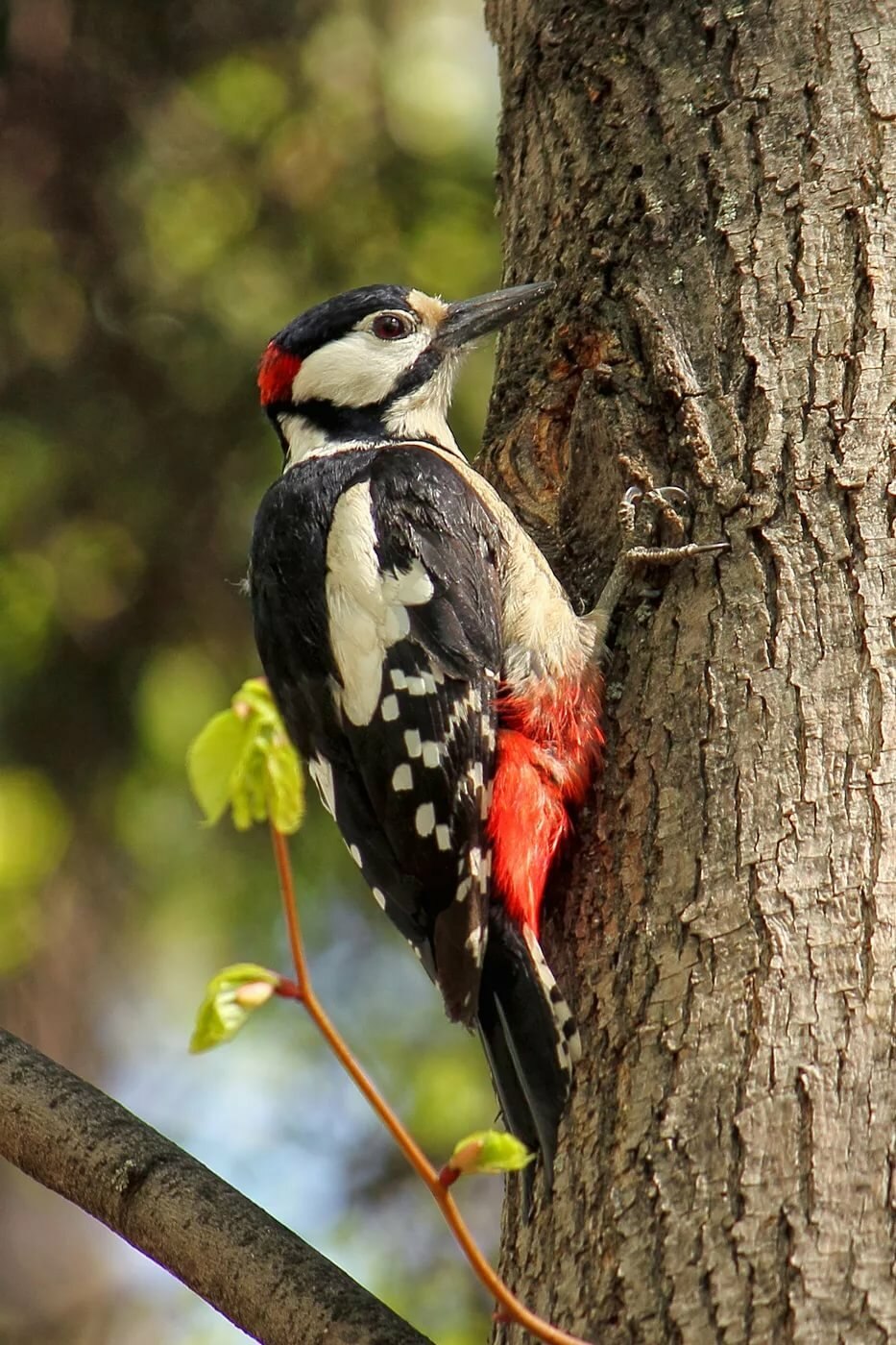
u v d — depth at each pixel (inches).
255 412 633.6
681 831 283.9
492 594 346.9
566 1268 260.4
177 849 645.3
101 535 639.8
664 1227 249.9
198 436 637.3
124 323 643.5
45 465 637.9
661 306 333.1
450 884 323.3
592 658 321.1
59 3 652.7
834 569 290.7
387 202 647.8
